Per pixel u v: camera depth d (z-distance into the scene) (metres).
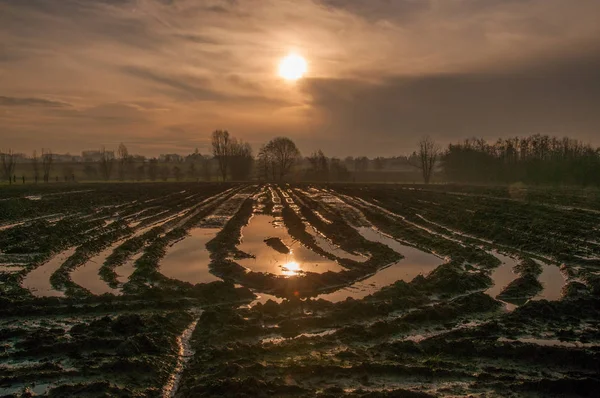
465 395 11.71
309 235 35.47
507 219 39.00
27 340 14.59
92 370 12.68
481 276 22.81
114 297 19.27
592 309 17.67
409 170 199.12
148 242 32.69
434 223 41.84
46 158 113.38
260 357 13.66
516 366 13.38
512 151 96.94
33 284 22.05
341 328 15.71
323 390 11.81
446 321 16.95
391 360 13.57
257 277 22.75
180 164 191.62
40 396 11.38
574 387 11.89
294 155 133.38
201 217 46.25
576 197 52.97
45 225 36.44
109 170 130.50
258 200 63.25
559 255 26.78
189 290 20.08
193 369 12.98
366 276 24.19
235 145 129.38
